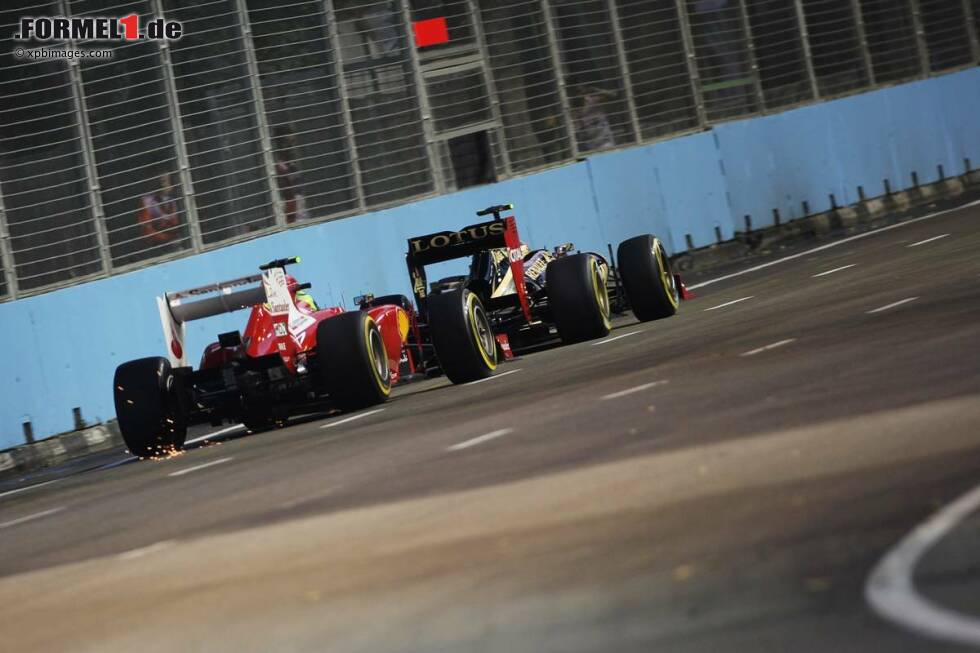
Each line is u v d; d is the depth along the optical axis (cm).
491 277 5369
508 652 1339
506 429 3086
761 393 2789
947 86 9638
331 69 7275
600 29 8238
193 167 6831
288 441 3997
